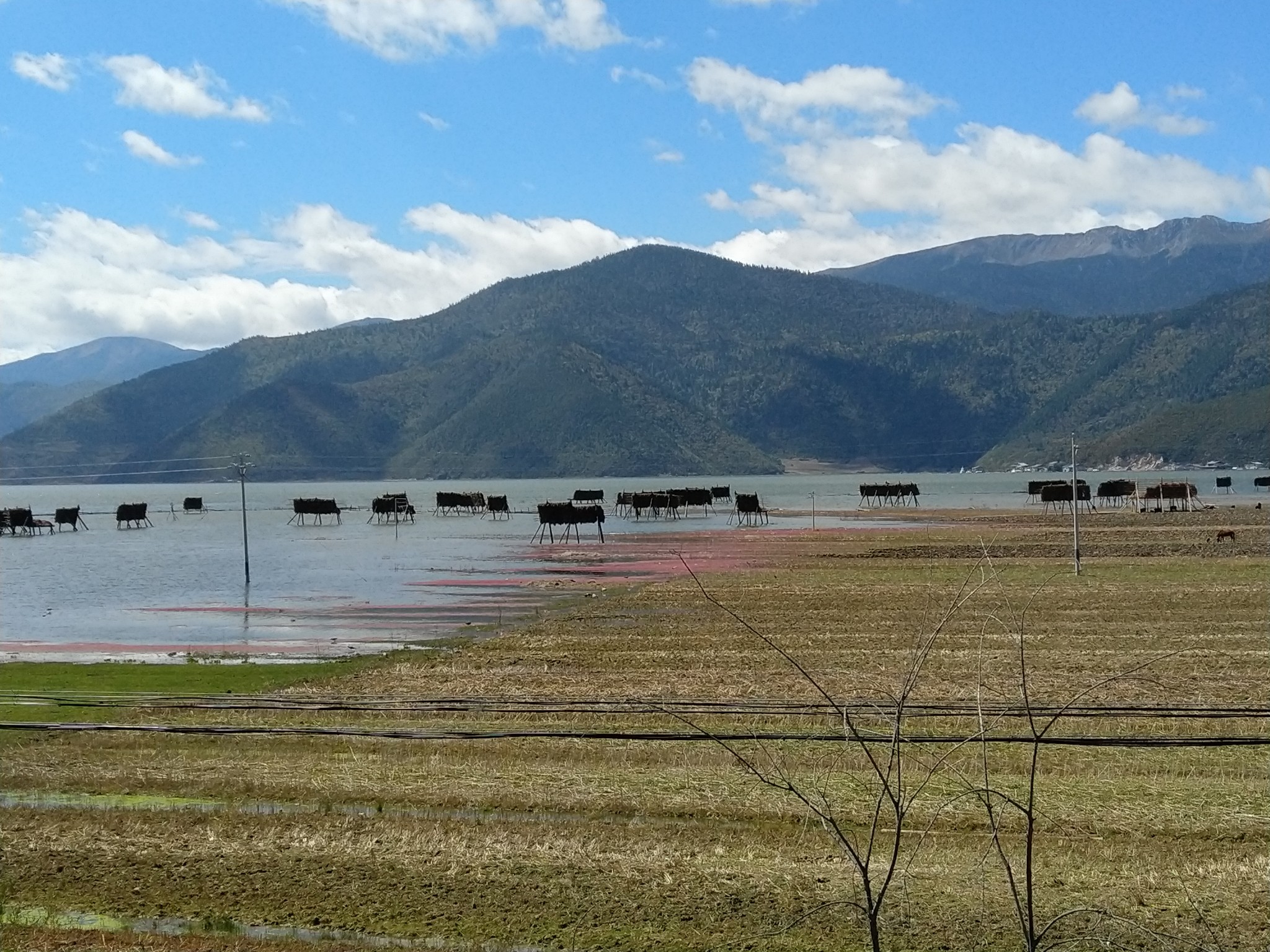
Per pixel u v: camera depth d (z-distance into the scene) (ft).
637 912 40.37
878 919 39.24
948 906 39.91
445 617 124.98
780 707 68.69
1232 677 78.43
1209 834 46.42
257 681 85.05
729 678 81.41
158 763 58.29
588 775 54.95
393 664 92.43
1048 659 86.69
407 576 176.35
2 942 38.73
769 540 232.53
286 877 43.70
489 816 50.39
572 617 118.01
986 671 81.87
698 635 102.94
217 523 396.37
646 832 47.57
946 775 53.52
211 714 70.59
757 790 52.11
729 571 164.45
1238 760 55.88
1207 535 209.36
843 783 52.85
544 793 52.16
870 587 136.98
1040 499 435.53
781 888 41.70
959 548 194.39
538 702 73.05
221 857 45.60
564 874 43.34
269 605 140.36
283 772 56.29
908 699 71.77
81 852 46.26
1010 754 57.06
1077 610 112.68
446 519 400.47
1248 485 555.28
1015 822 47.70
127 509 370.73
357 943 38.93
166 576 184.03
